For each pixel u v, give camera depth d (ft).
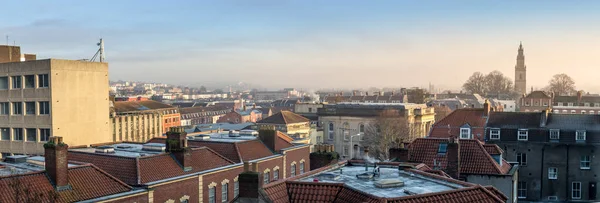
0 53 305.94
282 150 220.43
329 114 443.73
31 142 264.93
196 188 165.89
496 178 144.66
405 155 156.04
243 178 92.02
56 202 118.42
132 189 142.72
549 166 238.68
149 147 181.57
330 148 160.86
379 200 84.28
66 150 128.98
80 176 134.21
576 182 235.20
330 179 106.63
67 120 265.54
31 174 126.00
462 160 151.33
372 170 119.34
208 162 178.19
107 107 291.38
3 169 141.79
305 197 94.58
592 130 234.99
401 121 385.91
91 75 279.69
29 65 264.11
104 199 130.31
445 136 265.95
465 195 91.35
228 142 203.72
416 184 101.71
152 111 481.05
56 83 258.98
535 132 243.40
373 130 399.44
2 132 275.39
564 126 242.17
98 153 172.45
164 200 152.35
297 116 431.02
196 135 247.91
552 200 237.45
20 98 268.00
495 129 252.42
